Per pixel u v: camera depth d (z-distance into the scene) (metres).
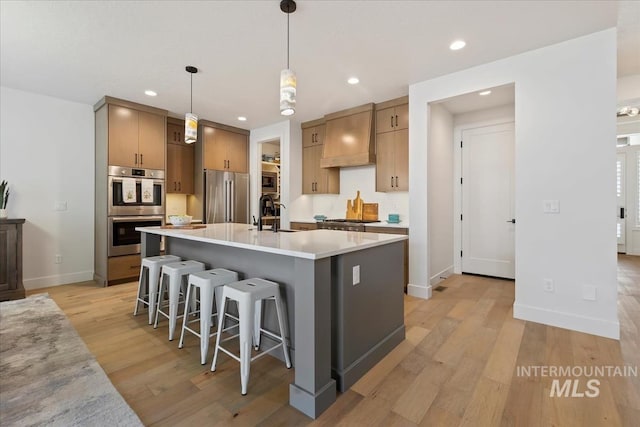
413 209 3.70
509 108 4.20
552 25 2.44
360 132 4.47
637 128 6.00
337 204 5.27
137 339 2.48
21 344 2.37
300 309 1.67
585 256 2.60
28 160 3.91
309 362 1.63
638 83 3.40
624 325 2.74
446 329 2.69
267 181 6.15
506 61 2.98
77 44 2.71
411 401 1.72
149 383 1.88
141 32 2.53
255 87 3.72
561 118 2.69
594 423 1.53
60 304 3.33
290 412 1.63
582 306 2.61
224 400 1.73
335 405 1.69
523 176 2.87
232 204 5.58
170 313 2.48
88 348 2.32
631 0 2.13
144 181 4.40
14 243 3.48
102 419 1.56
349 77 3.46
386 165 4.32
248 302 1.83
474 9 2.24
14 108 3.80
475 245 4.56
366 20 2.38
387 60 3.03
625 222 6.43
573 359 2.15
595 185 2.55
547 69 2.76
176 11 2.25
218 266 2.81
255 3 2.17
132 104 4.26
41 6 2.18
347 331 1.87
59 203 4.14
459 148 4.64
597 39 2.53
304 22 2.40
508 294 3.68
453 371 2.02
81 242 4.32
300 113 4.85
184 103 4.32
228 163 5.56
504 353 2.25
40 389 1.80
